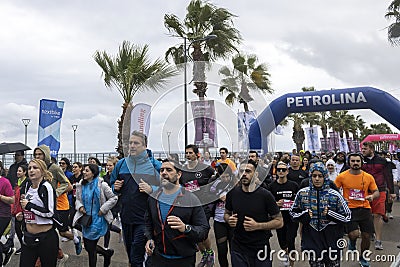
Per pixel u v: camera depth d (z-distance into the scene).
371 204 7.11
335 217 4.45
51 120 10.55
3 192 6.17
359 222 6.02
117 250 7.62
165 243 3.58
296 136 43.41
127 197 4.89
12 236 6.95
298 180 6.99
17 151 8.09
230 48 15.71
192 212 3.62
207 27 15.82
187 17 15.76
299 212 4.69
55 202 4.74
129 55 14.46
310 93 6.81
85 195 5.60
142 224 4.82
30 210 4.59
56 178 6.49
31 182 4.86
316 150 23.23
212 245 7.81
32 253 4.67
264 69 20.14
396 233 8.66
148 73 13.17
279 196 6.00
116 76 14.34
